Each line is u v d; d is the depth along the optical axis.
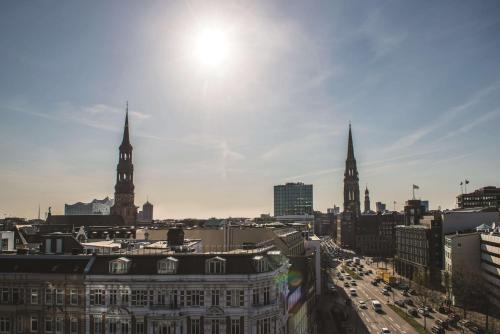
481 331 126.19
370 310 155.50
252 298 71.94
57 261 78.06
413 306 163.25
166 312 71.12
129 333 72.44
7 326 76.12
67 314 74.62
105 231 178.62
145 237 155.50
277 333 74.81
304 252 181.75
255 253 75.50
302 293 111.94
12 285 76.56
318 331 129.62
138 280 73.00
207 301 71.75
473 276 150.25
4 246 116.69
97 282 73.94
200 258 74.62
